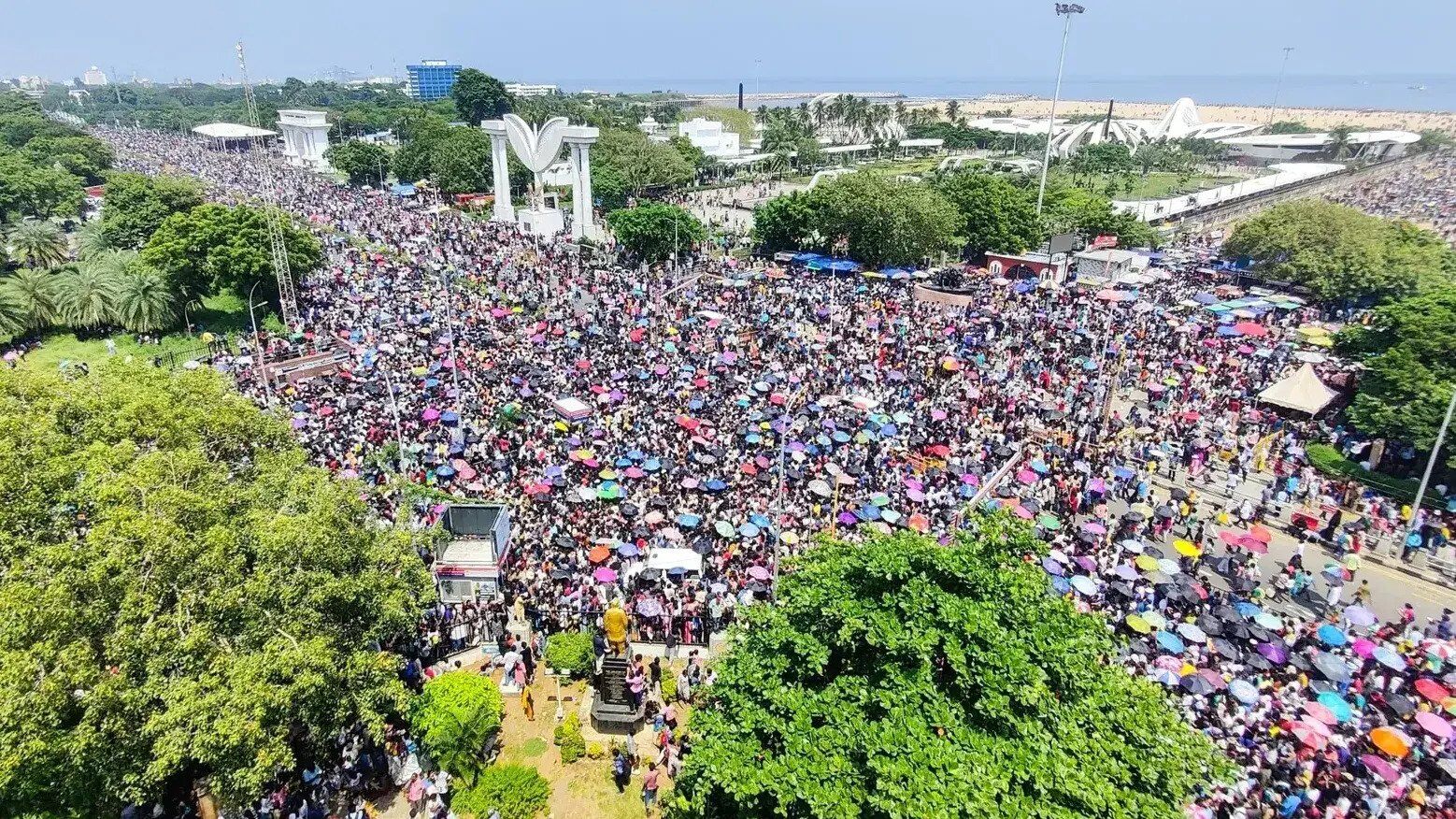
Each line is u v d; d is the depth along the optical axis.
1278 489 45.03
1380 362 48.38
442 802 25.08
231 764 20.78
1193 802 23.92
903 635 17.83
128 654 20.94
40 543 23.45
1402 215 127.12
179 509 23.77
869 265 94.38
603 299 76.06
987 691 17.06
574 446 45.69
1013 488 43.78
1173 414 52.62
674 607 33.72
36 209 108.31
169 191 92.06
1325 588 37.53
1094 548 38.06
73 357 65.31
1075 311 74.88
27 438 26.42
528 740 28.11
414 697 27.08
